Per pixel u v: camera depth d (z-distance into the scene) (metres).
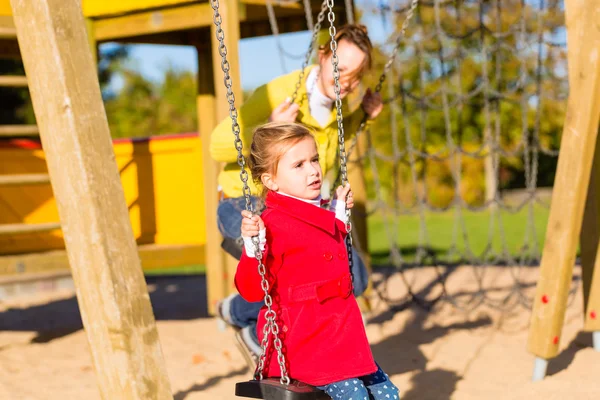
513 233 13.12
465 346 4.98
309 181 2.57
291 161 2.57
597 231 4.56
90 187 3.03
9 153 6.60
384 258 10.53
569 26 3.85
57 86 3.03
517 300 6.38
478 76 16.53
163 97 26.34
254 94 3.59
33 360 5.22
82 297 3.10
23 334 6.27
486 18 15.09
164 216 6.67
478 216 18.03
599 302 4.56
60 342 5.86
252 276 2.54
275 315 2.42
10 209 6.54
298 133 2.59
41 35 3.03
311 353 2.50
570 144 3.84
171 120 25.81
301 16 6.25
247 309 3.83
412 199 19.92
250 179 3.65
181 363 4.93
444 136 18.58
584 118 3.79
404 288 7.43
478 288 7.18
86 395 4.26
